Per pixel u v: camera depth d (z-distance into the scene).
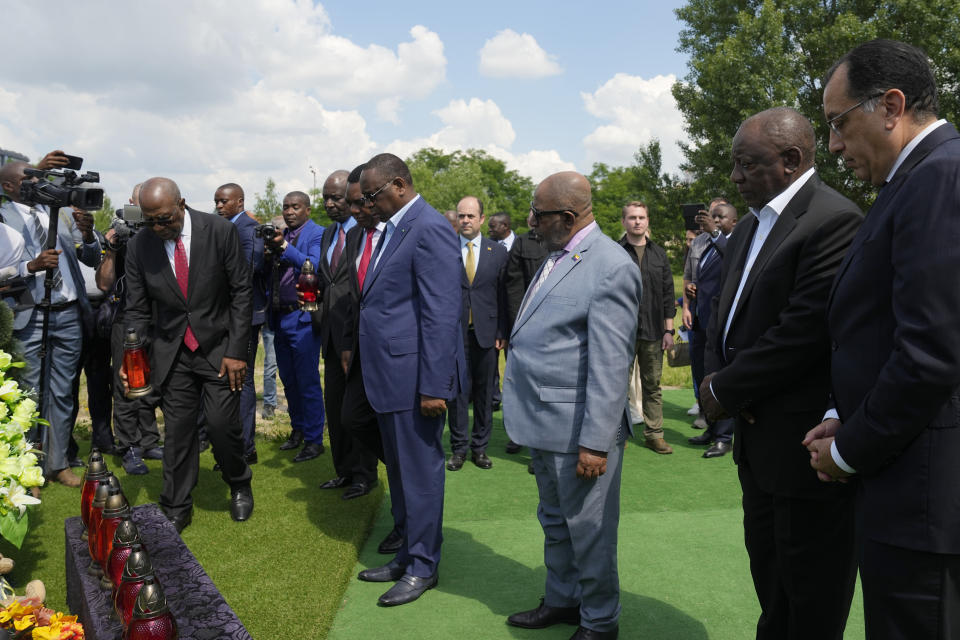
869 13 24.91
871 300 1.79
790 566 2.31
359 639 3.06
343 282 4.79
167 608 1.97
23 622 2.28
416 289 3.53
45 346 4.55
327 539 4.16
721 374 2.35
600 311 2.72
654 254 6.08
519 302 5.85
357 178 3.97
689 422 7.28
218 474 5.49
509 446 6.25
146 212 3.95
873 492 1.75
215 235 4.25
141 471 5.47
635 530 4.29
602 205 72.19
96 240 5.48
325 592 3.47
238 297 4.36
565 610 3.15
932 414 1.59
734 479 5.35
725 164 26.08
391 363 3.49
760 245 2.45
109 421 6.04
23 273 4.68
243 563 3.82
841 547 2.25
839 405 1.89
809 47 24.97
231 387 4.36
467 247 5.88
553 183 2.85
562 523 3.11
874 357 1.78
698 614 3.25
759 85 24.45
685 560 3.84
